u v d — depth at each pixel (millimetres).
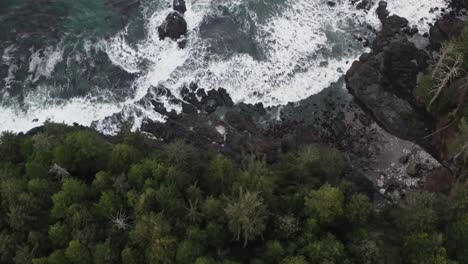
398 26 109625
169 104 102438
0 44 106750
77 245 64812
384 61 102438
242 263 68688
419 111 99625
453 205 75312
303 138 97125
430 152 96125
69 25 110250
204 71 106188
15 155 79938
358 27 112625
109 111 101438
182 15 112500
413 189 92062
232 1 114500
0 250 67188
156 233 64750
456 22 106688
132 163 76250
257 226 67188
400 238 76188
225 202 70750
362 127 99125
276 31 112000
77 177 78562
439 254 70062
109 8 113000
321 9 114875
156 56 107938
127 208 72000
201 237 66938
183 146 79500
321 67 107750
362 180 91500
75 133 79125
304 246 68938
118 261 66875
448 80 90875
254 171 76438
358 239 70438
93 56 107375
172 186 71625
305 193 74688
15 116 99875
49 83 103438
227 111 101250
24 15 110312
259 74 106562
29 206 70125
